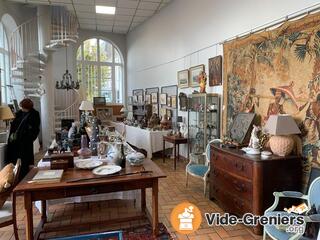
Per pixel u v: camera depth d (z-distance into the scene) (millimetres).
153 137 6102
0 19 6379
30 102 4441
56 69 9156
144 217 3082
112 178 2369
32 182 2240
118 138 4160
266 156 2871
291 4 3146
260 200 2738
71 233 2852
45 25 7480
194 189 4203
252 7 3822
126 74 10320
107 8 7172
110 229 2918
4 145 4207
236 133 3744
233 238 2738
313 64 2762
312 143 2791
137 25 8906
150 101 7992
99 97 9484
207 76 5082
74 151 3328
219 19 4668
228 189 3262
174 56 6523
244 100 3816
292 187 2844
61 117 8742
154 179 2510
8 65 7297
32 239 2264
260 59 3496
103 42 10109
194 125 5492
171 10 6637
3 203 2506
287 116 2859
